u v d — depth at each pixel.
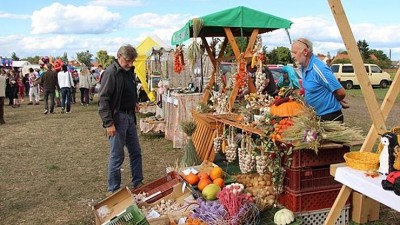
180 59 6.80
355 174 2.75
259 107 4.35
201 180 4.17
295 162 3.51
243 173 4.50
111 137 4.38
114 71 4.27
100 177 5.71
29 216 4.27
